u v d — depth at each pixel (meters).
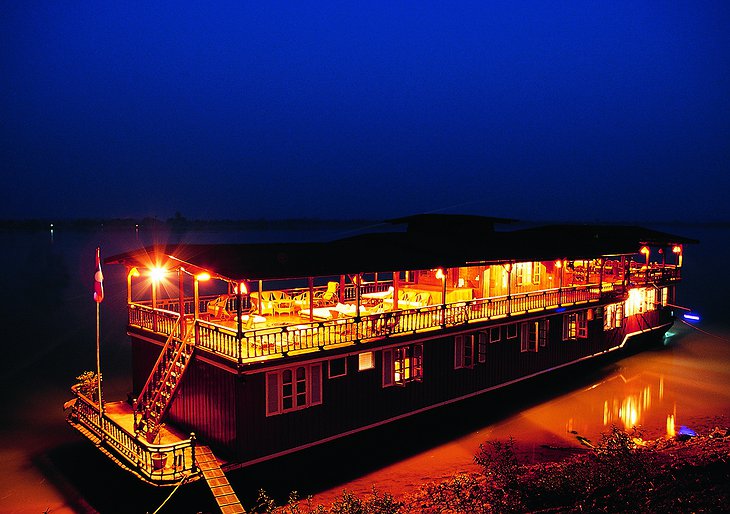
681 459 16.12
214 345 17.25
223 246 21.09
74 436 23.41
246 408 16.39
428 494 16.30
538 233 35.31
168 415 19.56
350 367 18.84
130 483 17.58
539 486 14.65
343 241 26.86
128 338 44.19
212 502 16.23
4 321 51.44
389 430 20.25
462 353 22.64
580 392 27.56
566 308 27.44
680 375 30.53
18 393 29.44
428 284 28.41
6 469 20.16
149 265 19.80
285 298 22.97
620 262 35.72
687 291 68.56
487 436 21.98
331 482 17.97
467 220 30.56
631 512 12.14
